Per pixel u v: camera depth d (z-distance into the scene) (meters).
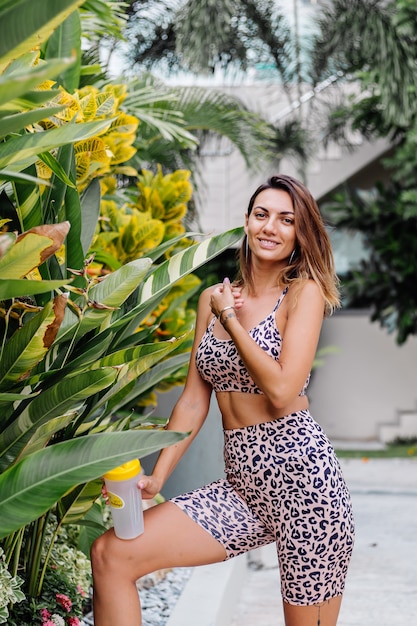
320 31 8.00
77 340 2.00
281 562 2.16
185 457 4.53
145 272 1.91
